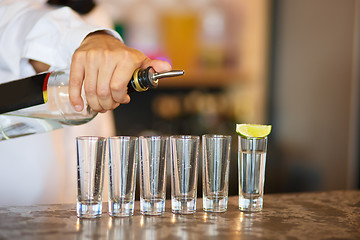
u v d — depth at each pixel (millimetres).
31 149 1274
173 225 836
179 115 2641
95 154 860
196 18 2564
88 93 896
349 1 2691
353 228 846
